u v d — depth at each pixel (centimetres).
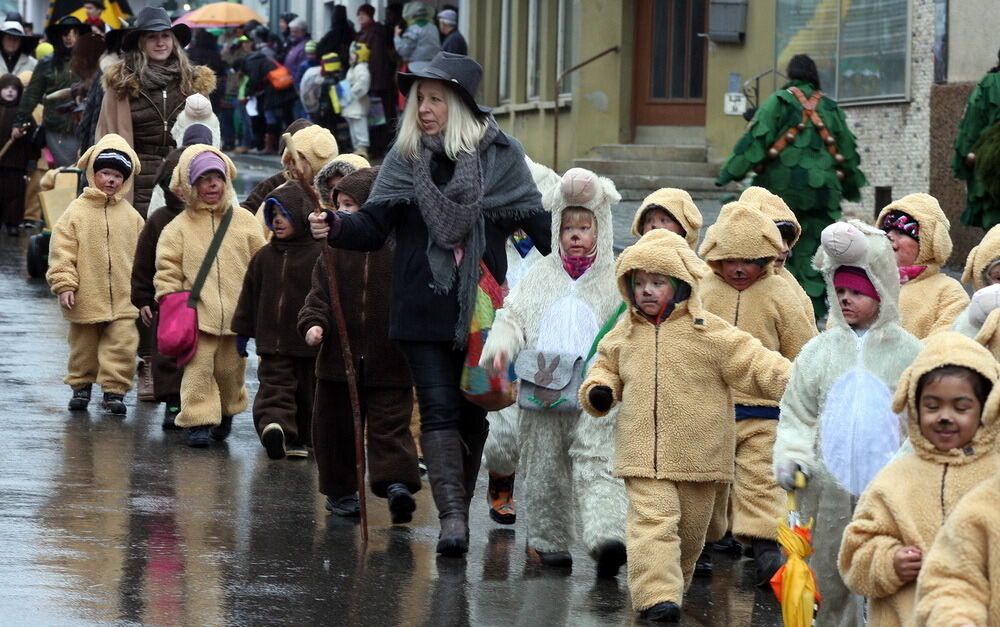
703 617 1786
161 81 3369
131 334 2927
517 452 2195
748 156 3375
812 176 3356
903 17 4984
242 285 2672
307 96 7425
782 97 3378
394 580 1864
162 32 3375
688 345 1811
